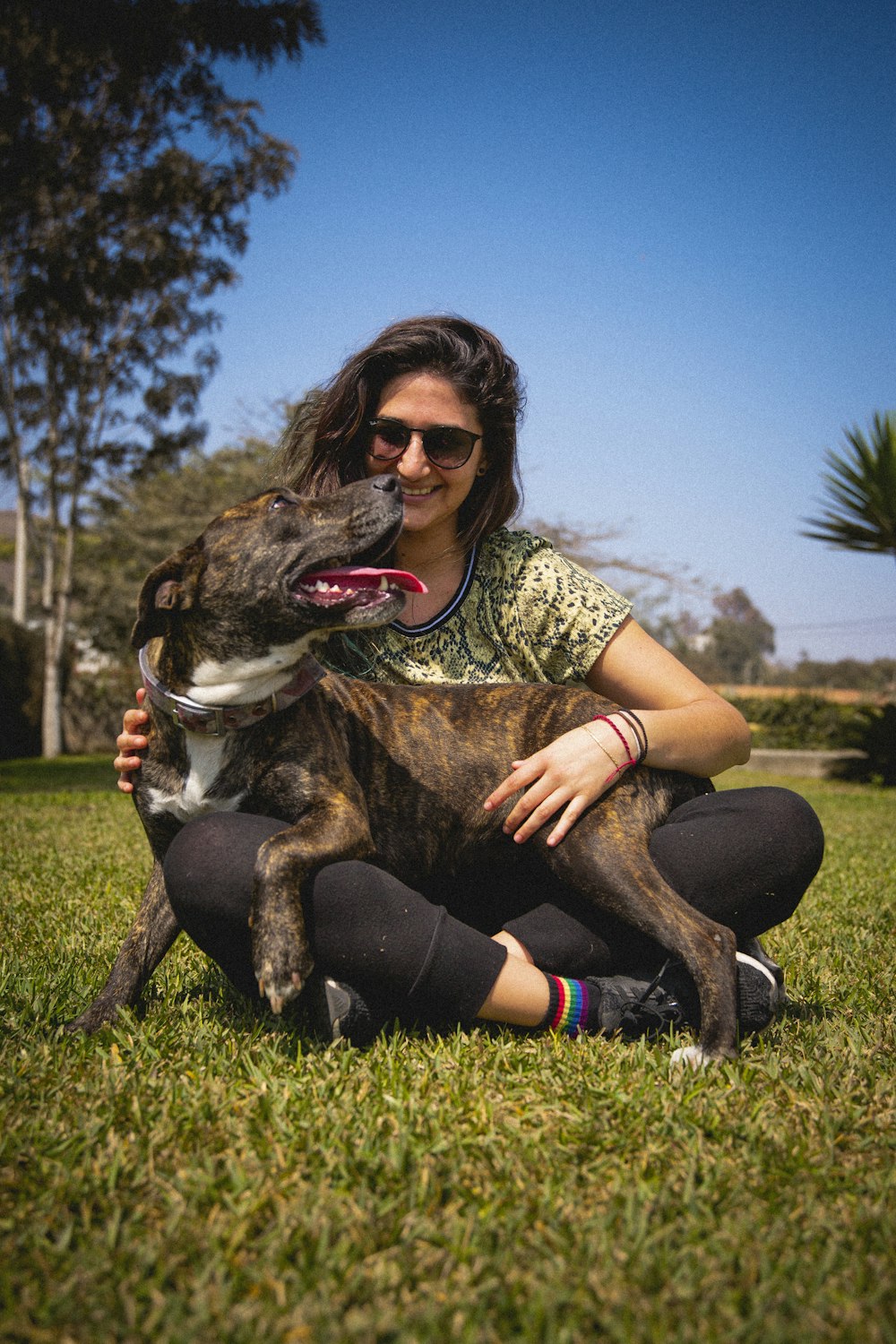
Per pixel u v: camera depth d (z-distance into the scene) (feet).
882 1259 5.12
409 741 9.89
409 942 7.86
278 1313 4.65
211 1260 5.03
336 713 9.74
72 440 73.36
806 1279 4.96
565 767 8.94
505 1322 4.56
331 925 7.79
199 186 57.67
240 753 9.12
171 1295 4.73
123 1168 5.99
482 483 11.18
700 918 8.43
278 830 8.32
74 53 51.31
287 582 9.01
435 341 10.51
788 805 8.96
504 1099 7.10
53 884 15.93
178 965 10.94
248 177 59.00
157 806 9.42
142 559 95.30
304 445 11.67
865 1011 9.64
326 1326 4.48
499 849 9.80
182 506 94.02
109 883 15.88
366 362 10.60
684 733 9.49
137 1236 5.32
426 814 9.75
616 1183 5.89
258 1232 5.42
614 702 10.82
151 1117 6.70
